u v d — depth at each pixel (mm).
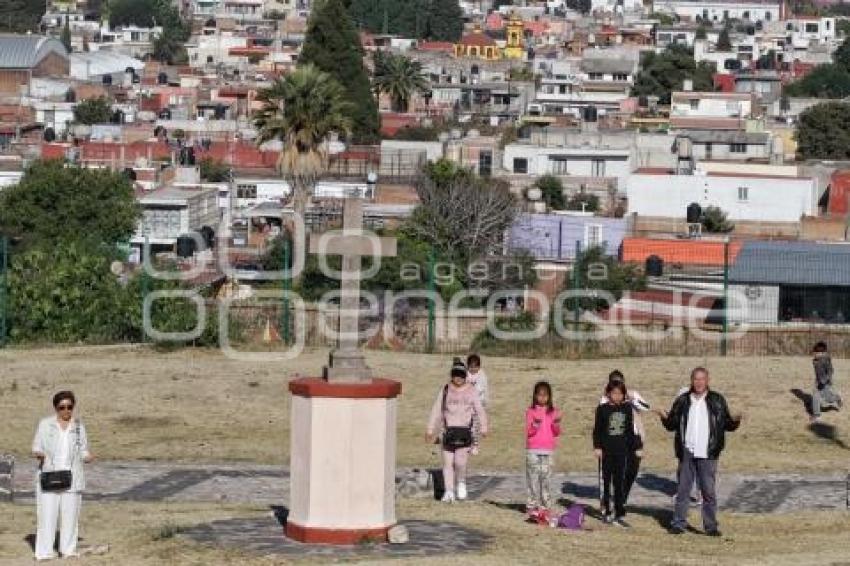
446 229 85688
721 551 29406
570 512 30891
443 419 33156
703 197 124562
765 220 123500
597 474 38188
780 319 75062
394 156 138875
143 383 47844
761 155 167875
